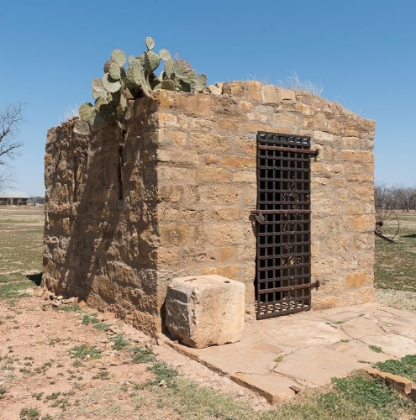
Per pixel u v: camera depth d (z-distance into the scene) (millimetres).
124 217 6859
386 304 8930
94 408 4215
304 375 4828
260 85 7125
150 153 6211
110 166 7305
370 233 8586
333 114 8031
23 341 6207
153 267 6148
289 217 7375
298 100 7570
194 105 6383
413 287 10750
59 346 5988
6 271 12766
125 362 5371
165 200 6121
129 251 6707
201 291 5512
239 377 4734
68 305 8102
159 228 6074
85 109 7141
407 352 5703
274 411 4141
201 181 6461
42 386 4719
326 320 7117
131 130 6664
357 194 8383
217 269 6625
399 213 49469
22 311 7871
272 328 6570
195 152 6391
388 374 4793
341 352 5602
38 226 36281
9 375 5004
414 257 16109
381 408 4301
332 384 4664
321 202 7832
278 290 7180
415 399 4477
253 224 7008
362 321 7039
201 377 4898
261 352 5527
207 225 6520
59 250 9156
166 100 6129
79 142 8359
